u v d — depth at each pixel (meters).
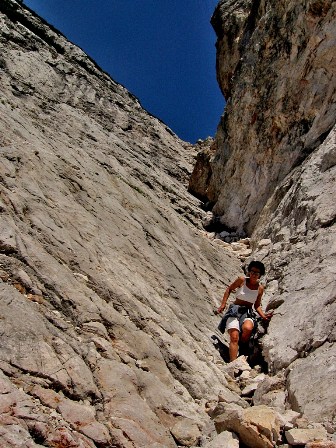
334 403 4.39
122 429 3.74
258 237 11.27
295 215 9.13
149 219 9.72
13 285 4.62
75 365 4.05
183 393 4.73
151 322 5.60
